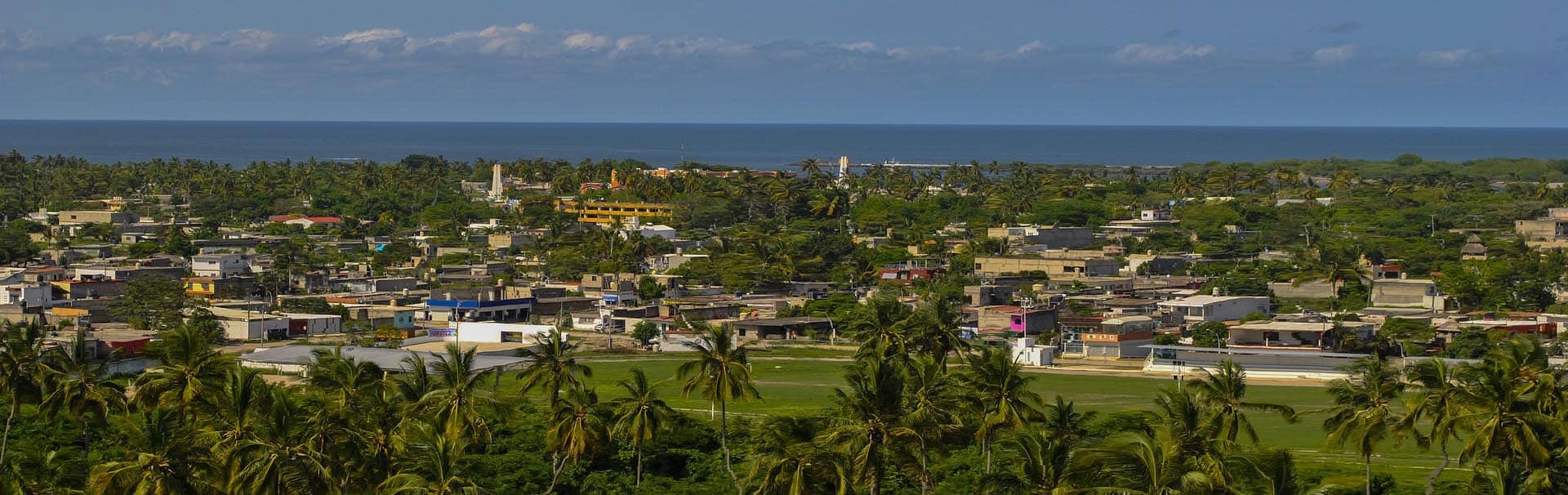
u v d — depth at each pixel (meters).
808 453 116.19
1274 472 95.75
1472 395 123.38
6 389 150.00
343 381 146.25
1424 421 164.75
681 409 179.38
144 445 113.88
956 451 143.88
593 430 138.25
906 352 175.25
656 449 150.00
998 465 136.12
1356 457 150.25
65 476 119.19
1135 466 91.81
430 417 136.38
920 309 196.50
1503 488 103.88
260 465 112.81
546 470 141.12
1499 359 132.00
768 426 129.75
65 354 153.00
